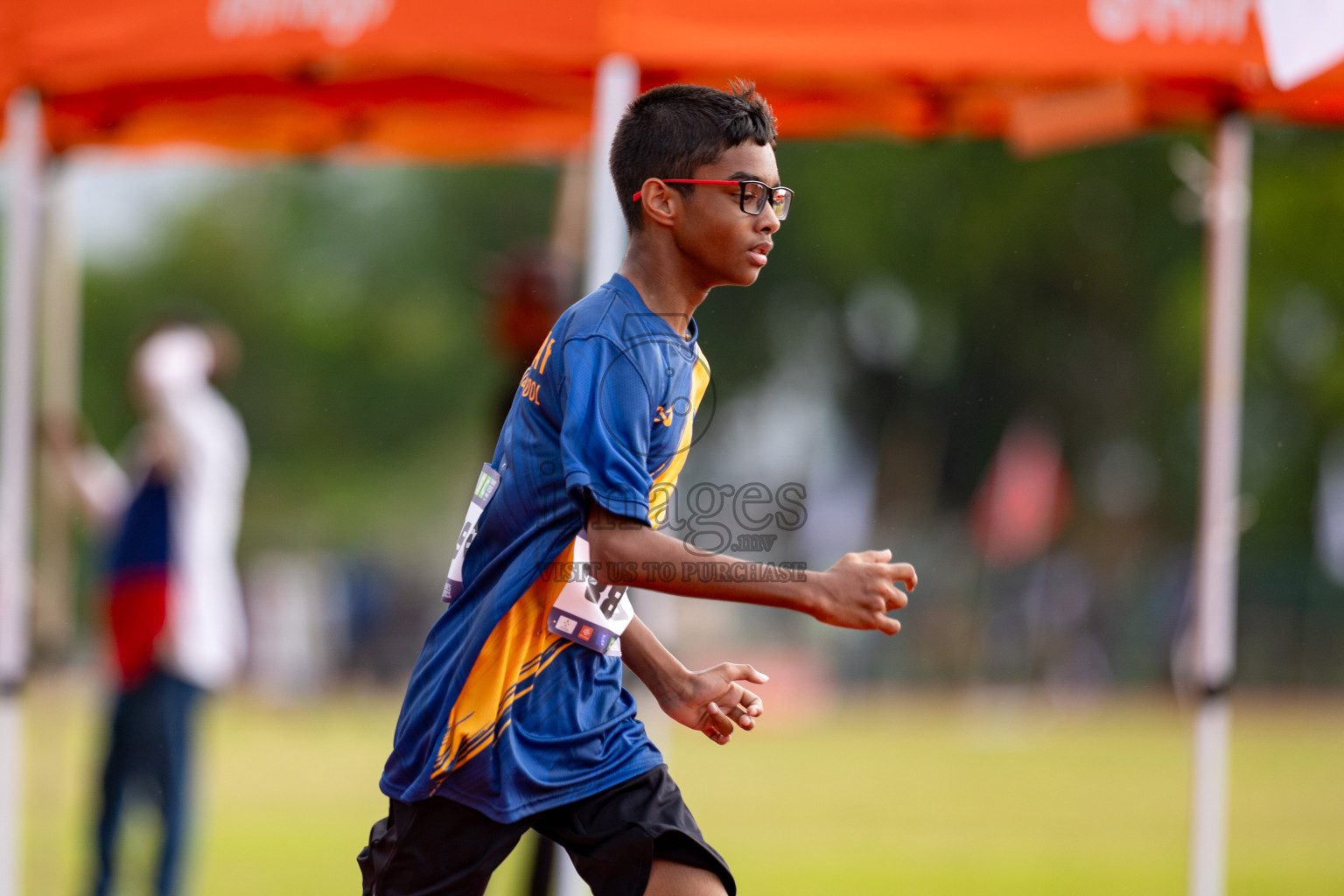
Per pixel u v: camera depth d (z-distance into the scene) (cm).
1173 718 5431
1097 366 9400
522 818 980
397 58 1480
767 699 6175
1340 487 8912
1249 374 8894
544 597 988
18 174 1623
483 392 12062
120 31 1523
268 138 2241
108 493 2488
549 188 12238
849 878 2116
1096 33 1449
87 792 2822
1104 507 9350
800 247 9856
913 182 9519
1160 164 8881
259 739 4416
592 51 1424
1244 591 6562
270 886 2050
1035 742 4381
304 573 7094
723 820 2750
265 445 12069
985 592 6800
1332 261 8400
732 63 1443
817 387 10544
